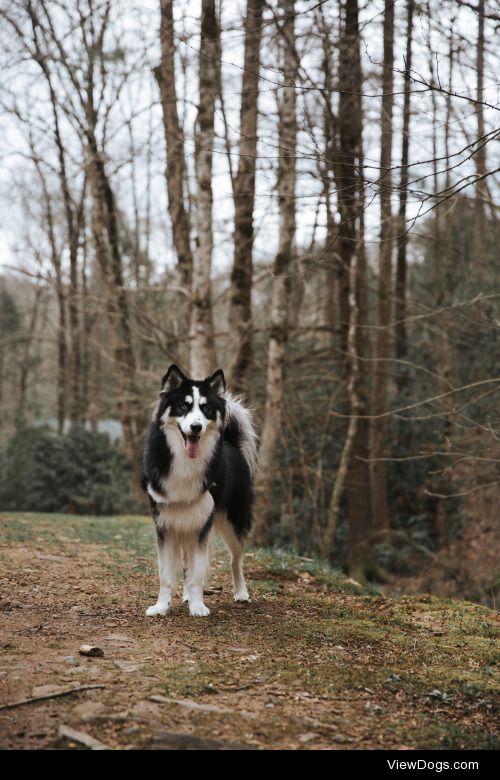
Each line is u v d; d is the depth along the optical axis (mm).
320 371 17359
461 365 18641
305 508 16984
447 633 6629
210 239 14023
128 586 7656
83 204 21750
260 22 9453
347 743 4027
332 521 15781
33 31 18609
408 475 19328
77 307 22047
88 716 4051
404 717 4492
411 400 19062
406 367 20234
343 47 10570
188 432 5973
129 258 21953
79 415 27609
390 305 19000
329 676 5047
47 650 5254
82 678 4652
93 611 6492
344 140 12031
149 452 6422
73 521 13406
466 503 18844
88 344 24328
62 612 6406
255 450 7574
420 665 5547
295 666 5191
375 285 20828
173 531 6449
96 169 19594
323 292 20453
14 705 4156
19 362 38156
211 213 14031
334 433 18391
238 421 7395
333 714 4414
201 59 12461
